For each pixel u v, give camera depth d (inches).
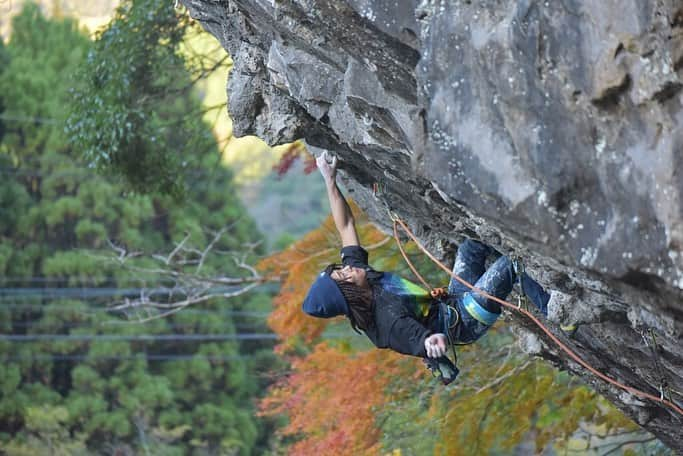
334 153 399.5
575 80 256.7
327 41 331.9
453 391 654.5
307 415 689.6
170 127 877.8
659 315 278.7
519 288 397.4
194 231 1318.9
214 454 1371.8
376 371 649.6
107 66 794.2
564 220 267.1
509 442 631.8
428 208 395.9
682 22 239.1
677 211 248.2
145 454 1336.1
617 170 256.4
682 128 246.1
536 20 259.3
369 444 660.7
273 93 395.2
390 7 292.5
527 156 268.2
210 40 971.9
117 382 1365.7
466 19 274.8
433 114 285.9
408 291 354.3
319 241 724.0
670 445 465.1
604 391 450.0
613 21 247.6
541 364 620.7
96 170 818.8
